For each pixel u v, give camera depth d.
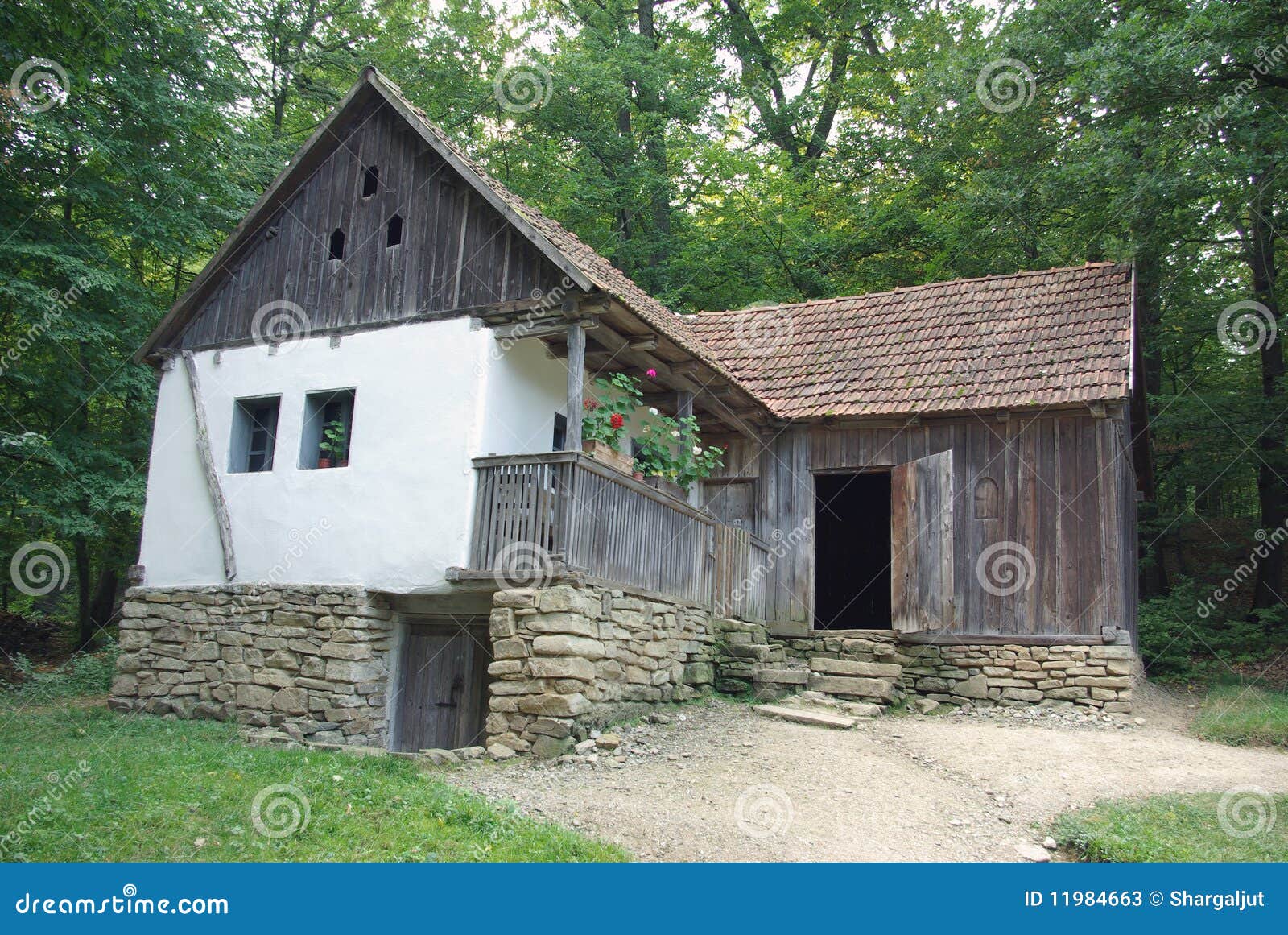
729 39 28.08
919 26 25.06
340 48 24.08
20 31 9.39
